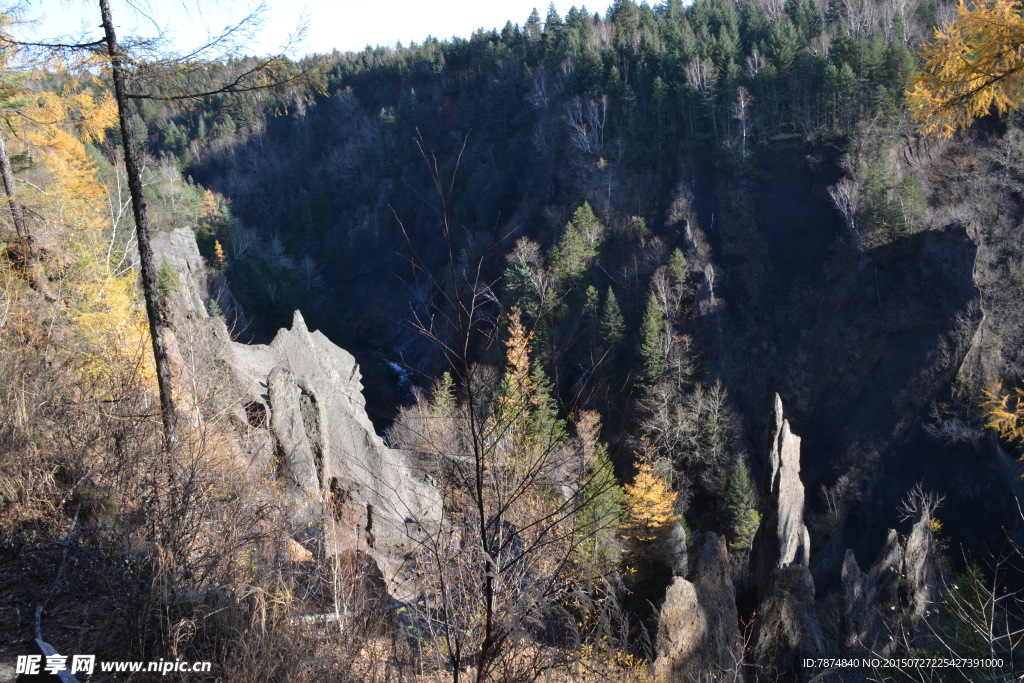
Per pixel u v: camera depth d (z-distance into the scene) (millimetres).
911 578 20703
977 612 9242
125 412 8555
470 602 5879
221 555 6828
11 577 6973
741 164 69375
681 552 17953
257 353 21609
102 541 7039
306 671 6035
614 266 63344
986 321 49094
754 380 56562
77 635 6305
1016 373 47781
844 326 55031
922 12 80500
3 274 13000
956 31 9828
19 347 9984
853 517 45906
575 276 46062
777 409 28953
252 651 5891
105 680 5617
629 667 7801
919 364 49406
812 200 65312
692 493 41344
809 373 54906
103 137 14508
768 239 64812
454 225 74688
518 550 5668
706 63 76125
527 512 5719
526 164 86875
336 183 110000
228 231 79000
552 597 5734
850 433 50031
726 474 41812
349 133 122562
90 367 10750
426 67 130000
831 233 61875
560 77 95312
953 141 60562
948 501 42719
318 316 70875
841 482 47375
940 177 59375
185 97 9781
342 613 6859
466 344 5312
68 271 15688
